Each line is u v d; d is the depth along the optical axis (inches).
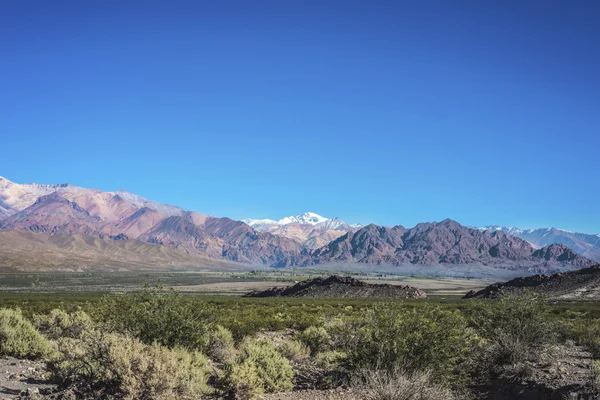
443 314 511.5
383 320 495.8
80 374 412.2
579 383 491.2
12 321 593.0
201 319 570.3
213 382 491.2
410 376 454.3
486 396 494.9
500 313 625.0
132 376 383.2
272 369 487.2
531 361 601.6
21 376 470.9
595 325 970.7
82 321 780.0
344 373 533.6
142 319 527.5
